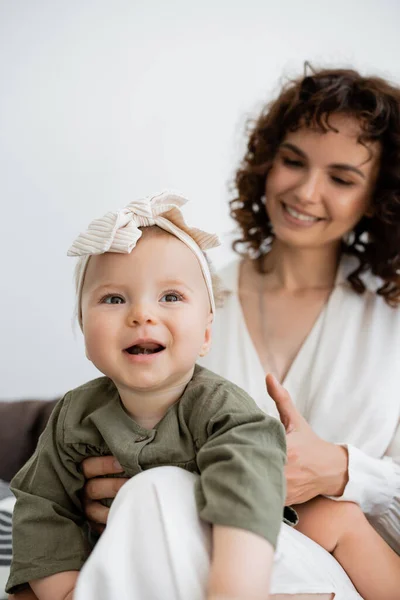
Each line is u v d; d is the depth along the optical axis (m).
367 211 1.43
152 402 0.90
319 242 1.36
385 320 1.40
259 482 0.76
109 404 0.93
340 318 1.38
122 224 0.86
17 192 2.56
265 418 0.83
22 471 0.98
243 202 1.64
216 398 0.87
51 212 2.55
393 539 1.18
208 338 0.96
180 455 0.87
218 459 0.79
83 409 0.96
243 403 0.87
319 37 2.43
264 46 2.46
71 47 2.55
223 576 0.71
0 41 2.55
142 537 0.74
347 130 1.29
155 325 0.84
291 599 0.85
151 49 2.52
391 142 1.34
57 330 2.55
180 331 0.85
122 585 0.73
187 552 0.74
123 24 2.53
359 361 1.34
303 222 1.34
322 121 1.28
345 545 1.08
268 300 1.46
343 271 1.44
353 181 1.31
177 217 0.91
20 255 2.56
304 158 1.31
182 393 0.91
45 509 0.92
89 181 2.55
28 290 2.56
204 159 2.49
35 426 1.76
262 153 1.51
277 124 1.42
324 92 1.29
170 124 2.52
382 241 1.42
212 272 1.02
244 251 1.69
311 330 1.39
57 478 0.95
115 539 0.75
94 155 2.55
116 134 2.54
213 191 2.48
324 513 1.11
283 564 0.87
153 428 0.90
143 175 2.53
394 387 1.32
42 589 0.89
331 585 0.90
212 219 2.47
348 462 1.11
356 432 1.28
